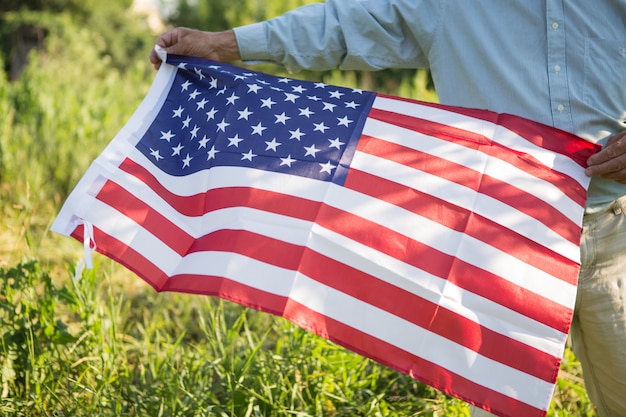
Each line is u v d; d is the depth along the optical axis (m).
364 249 2.11
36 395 2.68
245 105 2.42
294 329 3.08
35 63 8.09
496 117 2.28
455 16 2.29
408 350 2.06
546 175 2.22
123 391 2.90
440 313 2.07
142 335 3.60
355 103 2.41
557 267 2.14
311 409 2.83
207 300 3.66
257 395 2.70
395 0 2.38
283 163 2.26
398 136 2.31
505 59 2.24
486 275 2.11
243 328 3.65
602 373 2.35
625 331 2.24
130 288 4.09
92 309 3.06
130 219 2.26
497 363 2.07
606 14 2.14
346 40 2.45
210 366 2.88
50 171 5.65
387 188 2.21
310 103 2.42
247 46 2.57
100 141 5.88
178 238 2.25
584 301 2.26
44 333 2.89
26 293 3.04
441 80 2.36
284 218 2.15
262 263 2.08
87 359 2.87
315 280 2.07
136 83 8.14
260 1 14.03
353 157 2.27
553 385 2.06
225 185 2.25
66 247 4.43
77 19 20.59
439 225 2.16
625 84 2.17
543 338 2.09
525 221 2.17
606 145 2.21
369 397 2.98
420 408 2.94
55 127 5.85
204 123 2.44
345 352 3.01
